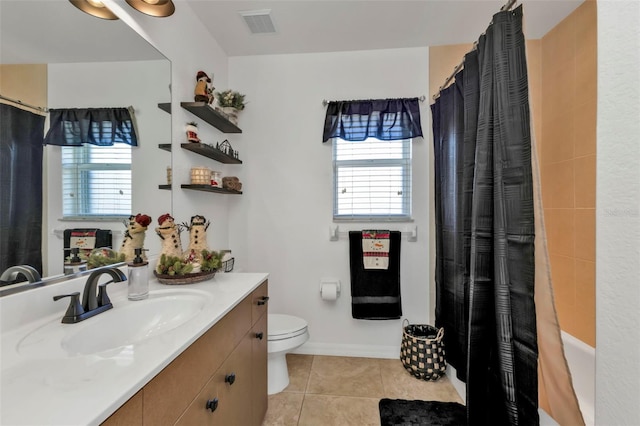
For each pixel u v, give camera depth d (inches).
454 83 69.5
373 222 91.2
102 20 46.5
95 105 45.2
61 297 34.7
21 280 34.1
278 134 93.3
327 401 68.2
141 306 42.6
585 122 72.6
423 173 89.6
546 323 44.8
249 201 94.3
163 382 27.4
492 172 50.9
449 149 73.3
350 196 92.8
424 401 68.2
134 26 52.9
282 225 93.7
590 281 71.4
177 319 44.0
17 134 34.2
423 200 89.5
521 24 46.1
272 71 93.1
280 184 93.5
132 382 23.1
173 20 64.5
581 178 73.6
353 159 92.8
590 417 59.7
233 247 94.1
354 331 91.5
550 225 82.7
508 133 47.4
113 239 47.9
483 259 52.2
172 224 56.7
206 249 61.7
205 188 68.3
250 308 52.4
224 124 82.0
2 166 32.5
